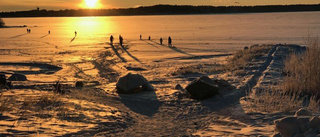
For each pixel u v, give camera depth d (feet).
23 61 92.32
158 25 390.42
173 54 111.65
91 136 20.83
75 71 75.77
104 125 23.99
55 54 115.03
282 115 25.58
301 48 96.48
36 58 102.63
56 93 37.14
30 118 23.39
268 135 19.66
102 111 28.89
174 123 25.89
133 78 41.27
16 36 213.25
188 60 94.94
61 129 21.30
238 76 51.65
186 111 30.45
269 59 73.82
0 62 88.53
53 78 62.13
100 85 49.70
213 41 158.40
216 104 32.78
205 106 32.12
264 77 48.32
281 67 59.72
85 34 236.84
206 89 35.42
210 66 74.79
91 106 30.66
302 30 219.20
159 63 89.10
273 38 166.30
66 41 172.14
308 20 406.00
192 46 137.59
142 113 29.94
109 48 135.74
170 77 57.67
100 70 77.87
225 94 37.19
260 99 32.40
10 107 26.48
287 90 34.99
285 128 17.13
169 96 37.81
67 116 25.30
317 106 28.30
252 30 239.91
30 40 178.91
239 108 29.32
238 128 22.72
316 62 35.58
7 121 21.80
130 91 40.32
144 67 81.25
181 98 36.58
